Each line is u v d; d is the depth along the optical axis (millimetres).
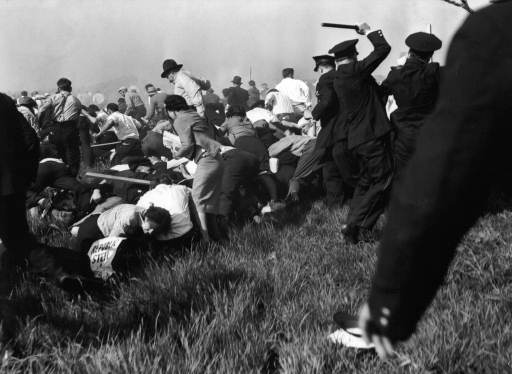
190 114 6922
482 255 5219
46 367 3445
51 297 4863
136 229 5906
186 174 8570
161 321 4242
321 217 7594
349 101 6785
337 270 5270
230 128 9992
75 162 12672
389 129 6633
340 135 6934
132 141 12617
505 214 5961
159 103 15586
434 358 3371
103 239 5613
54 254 4766
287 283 4766
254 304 4430
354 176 7039
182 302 4520
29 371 3385
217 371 3316
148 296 4656
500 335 3617
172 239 6152
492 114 1241
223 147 8320
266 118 12383
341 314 3256
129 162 8234
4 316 3783
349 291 4566
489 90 1237
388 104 10883
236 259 5598
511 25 1237
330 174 8039
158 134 10672
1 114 4027
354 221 6332
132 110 19688
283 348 3650
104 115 15625
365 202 6355
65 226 7621
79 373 3340
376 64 6770
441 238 1310
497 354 3416
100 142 14695
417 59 6980
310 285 4863
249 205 8289
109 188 7879
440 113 1293
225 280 4840
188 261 5375
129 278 5152
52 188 8094
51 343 3809
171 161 8562
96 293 4945
